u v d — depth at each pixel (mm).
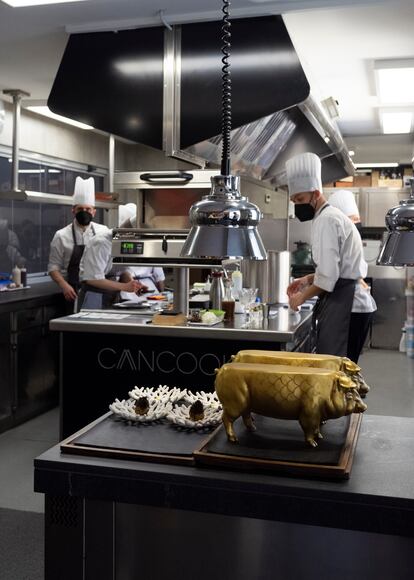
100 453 1693
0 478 3762
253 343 3514
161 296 5000
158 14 3797
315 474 1548
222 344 3557
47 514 1701
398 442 1844
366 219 9258
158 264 3967
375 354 7883
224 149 1992
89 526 1682
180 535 1636
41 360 5207
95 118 4055
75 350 3775
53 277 5637
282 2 3650
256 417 1950
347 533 1535
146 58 3973
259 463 1578
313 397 1643
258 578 1600
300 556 1568
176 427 1905
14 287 5539
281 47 3816
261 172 5922
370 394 5852
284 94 3832
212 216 1883
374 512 1463
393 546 1516
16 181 5488
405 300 8203
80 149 7160
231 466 1601
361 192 9227
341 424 1877
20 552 2877
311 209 4156
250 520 1587
